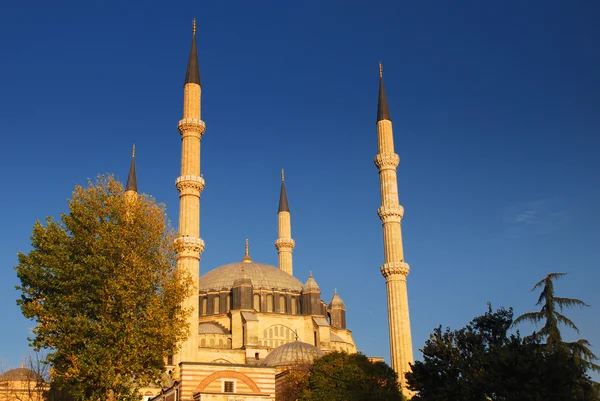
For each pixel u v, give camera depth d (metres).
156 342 62.62
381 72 127.00
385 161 119.94
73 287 62.53
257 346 118.50
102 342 61.25
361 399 84.06
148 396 97.44
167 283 65.56
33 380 94.25
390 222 116.00
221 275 133.12
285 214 155.38
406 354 107.62
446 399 58.09
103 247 62.91
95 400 59.78
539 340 62.72
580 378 56.56
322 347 124.25
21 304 63.03
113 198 65.75
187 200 110.25
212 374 77.56
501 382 54.91
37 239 64.00
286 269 150.75
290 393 92.06
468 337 62.41
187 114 115.12
